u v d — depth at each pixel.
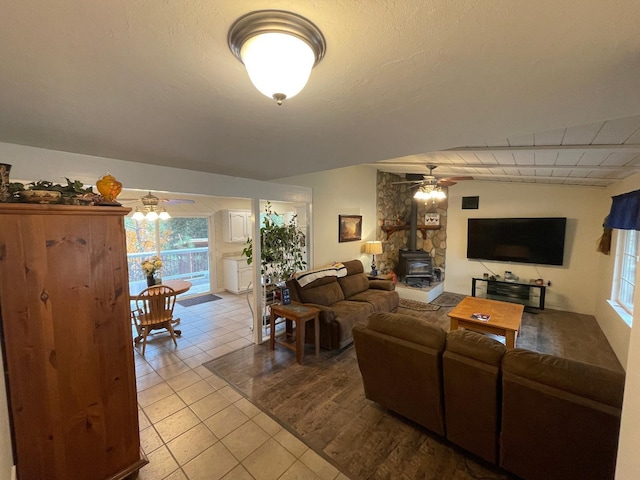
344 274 4.80
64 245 1.55
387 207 6.70
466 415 1.86
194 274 6.38
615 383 1.40
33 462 1.50
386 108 1.38
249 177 3.56
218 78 1.10
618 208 3.29
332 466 1.92
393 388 2.21
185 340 3.98
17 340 1.44
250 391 2.77
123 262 1.77
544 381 1.54
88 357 1.65
